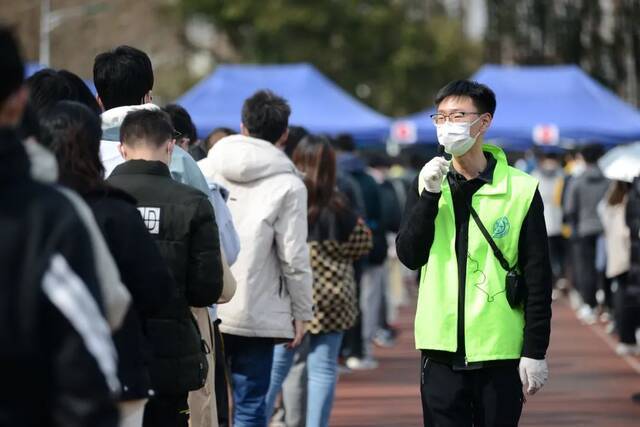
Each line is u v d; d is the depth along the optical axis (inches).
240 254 534.9
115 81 464.8
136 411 341.4
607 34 2635.3
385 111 3843.5
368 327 996.6
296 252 538.9
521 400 426.0
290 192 539.8
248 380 539.8
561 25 2696.9
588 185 1309.1
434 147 2309.3
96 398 229.3
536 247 419.8
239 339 540.7
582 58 2650.1
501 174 425.7
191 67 3695.9
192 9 3535.9
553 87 1973.4
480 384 423.5
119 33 2210.9
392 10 3831.2
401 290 1571.1
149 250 354.3
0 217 231.0
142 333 363.3
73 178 345.1
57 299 227.0
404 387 889.5
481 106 422.9
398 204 1114.1
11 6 1817.2
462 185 425.4
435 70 3932.1
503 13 2834.6
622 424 746.8
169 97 3398.1
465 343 418.6
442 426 426.0
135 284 351.6
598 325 1307.8
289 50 3587.6
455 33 4168.3
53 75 433.4
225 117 1728.6
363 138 1834.4
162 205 419.2
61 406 227.5
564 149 1934.1
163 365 401.1
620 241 1048.2
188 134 583.8
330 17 3617.1
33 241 230.2
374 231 979.3
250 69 1834.4
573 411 789.2
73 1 1926.7
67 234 233.3
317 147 641.0
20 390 227.3
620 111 1966.0
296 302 545.6
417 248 424.2
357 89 3715.6
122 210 351.9
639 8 2571.4
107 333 238.1
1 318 226.1
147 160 425.4
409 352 1092.5
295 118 1769.2
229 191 544.1
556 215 1658.5
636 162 989.2
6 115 241.6
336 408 800.3
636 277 851.4
